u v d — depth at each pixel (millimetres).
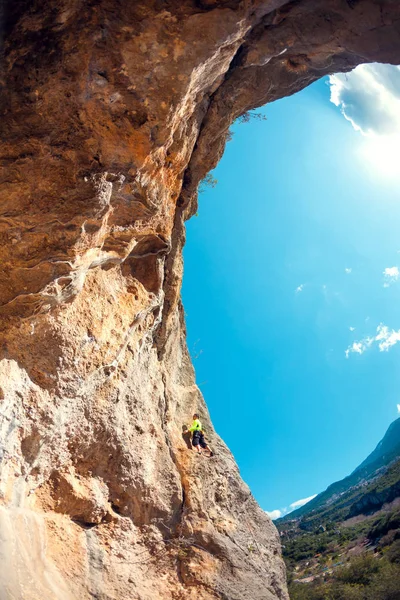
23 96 5367
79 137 5668
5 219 5582
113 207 6566
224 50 6047
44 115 5477
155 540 8250
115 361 7535
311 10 6910
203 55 5512
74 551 6637
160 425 9594
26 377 5988
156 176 6762
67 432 6906
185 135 7184
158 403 9594
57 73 5285
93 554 6934
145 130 5828
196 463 10023
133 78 5465
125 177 6195
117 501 7859
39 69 5277
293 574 37406
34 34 5258
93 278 7152
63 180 5699
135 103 5633
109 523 7598
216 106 8188
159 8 5195
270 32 7262
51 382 6320
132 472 8070
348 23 6953
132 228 7160
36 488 6590
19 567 5293
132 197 6641
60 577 6035
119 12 5176
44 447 6371
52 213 5695
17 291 5816
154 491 8477
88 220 5871
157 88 5594
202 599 8062
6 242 5680
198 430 10586
